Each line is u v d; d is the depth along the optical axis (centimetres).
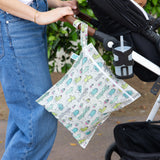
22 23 167
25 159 185
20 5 160
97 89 170
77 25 168
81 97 172
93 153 289
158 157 165
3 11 163
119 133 185
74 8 208
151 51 172
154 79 184
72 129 182
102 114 177
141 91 418
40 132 183
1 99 412
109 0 162
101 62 168
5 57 172
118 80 168
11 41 167
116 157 274
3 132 333
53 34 315
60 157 283
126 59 157
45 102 177
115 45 161
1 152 295
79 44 335
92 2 173
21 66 172
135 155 168
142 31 169
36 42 175
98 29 191
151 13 337
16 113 184
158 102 195
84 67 169
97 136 318
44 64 184
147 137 190
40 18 162
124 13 163
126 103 172
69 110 174
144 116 361
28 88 177
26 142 181
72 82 174
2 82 182
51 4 210
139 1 183
